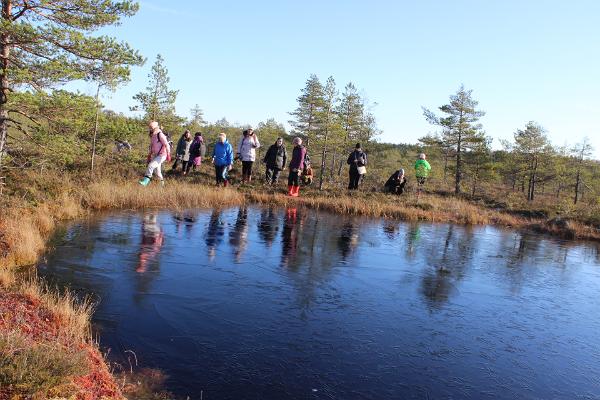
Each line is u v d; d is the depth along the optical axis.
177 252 8.56
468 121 34.25
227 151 17.55
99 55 10.58
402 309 6.65
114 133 12.91
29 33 9.49
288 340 5.25
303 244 10.38
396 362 4.95
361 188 23.39
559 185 47.97
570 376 5.00
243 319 5.73
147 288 6.50
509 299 7.68
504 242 14.23
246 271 7.77
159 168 14.77
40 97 9.80
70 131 11.06
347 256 9.62
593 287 9.05
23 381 3.12
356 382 4.46
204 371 4.42
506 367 5.09
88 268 7.11
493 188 43.34
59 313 4.93
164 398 3.90
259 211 15.02
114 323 5.29
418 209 18.64
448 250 11.57
